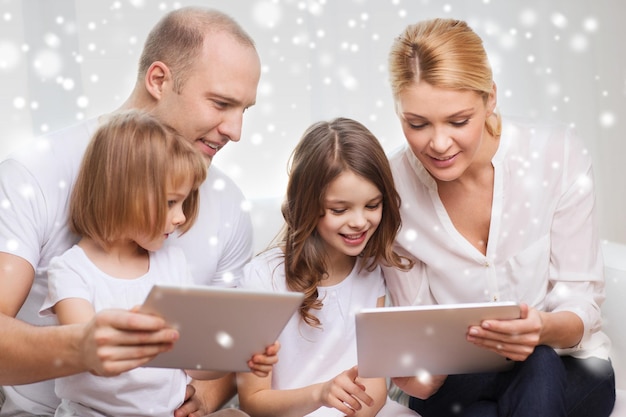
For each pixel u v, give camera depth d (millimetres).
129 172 1275
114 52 2012
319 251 1490
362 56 2168
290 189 1497
